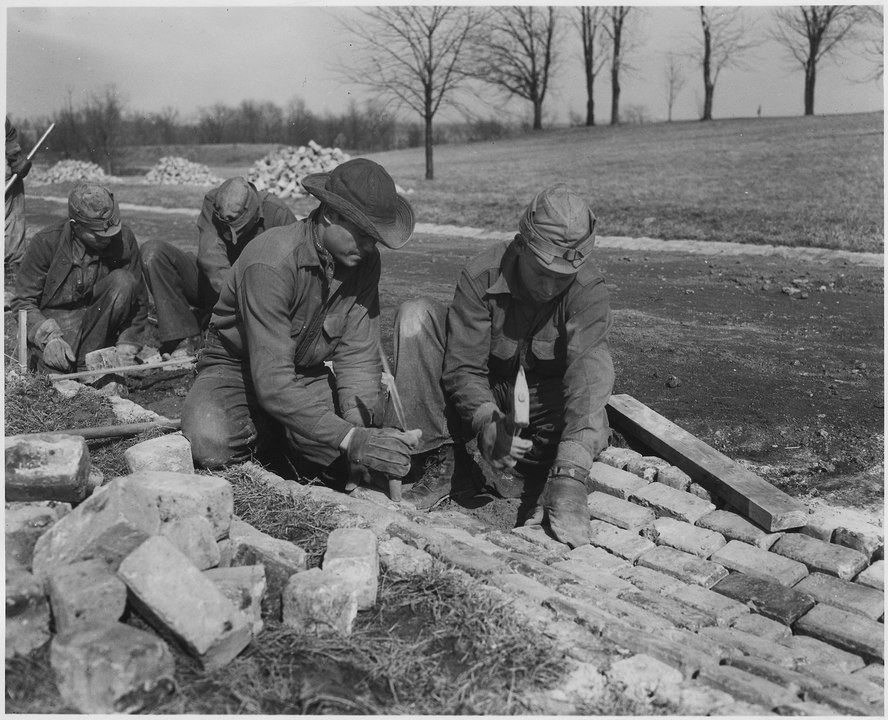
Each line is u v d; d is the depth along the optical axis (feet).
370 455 12.70
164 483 10.72
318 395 14.62
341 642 9.41
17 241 30.63
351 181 12.62
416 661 9.18
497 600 10.00
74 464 10.84
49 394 17.46
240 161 123.44
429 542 11.43
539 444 14.58
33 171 105.19
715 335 24.53
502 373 14.55
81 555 9.44
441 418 14.47
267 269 12.91
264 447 14.99
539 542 12.52
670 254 38.86
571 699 8.59
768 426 17.54
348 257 13.07
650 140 83.82
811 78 93.91
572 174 64.49
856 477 15.29
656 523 13.16
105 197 20.27
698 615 10.66
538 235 12.49
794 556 12.36
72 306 21.24
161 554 8.84
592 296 13.28
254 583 9.58
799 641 10.60
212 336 14.46
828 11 90.22
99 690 8.20
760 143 69.92
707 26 100.42
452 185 64.90
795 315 26.78
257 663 9.04
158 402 19.62
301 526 11.91
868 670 10.06
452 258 40.16
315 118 114.42
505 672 9.01
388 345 23.49
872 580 11.76
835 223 41.19
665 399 19.17
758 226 41.88
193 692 8.55
